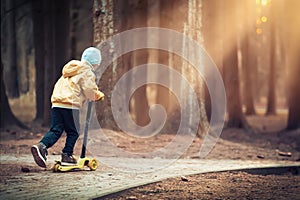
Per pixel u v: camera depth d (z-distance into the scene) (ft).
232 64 79.92
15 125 67.46
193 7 59.67
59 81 35.88
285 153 51.47
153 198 27.76
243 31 127.95
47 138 34.53
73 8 86.07
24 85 127.24
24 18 118.62
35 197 26.81
